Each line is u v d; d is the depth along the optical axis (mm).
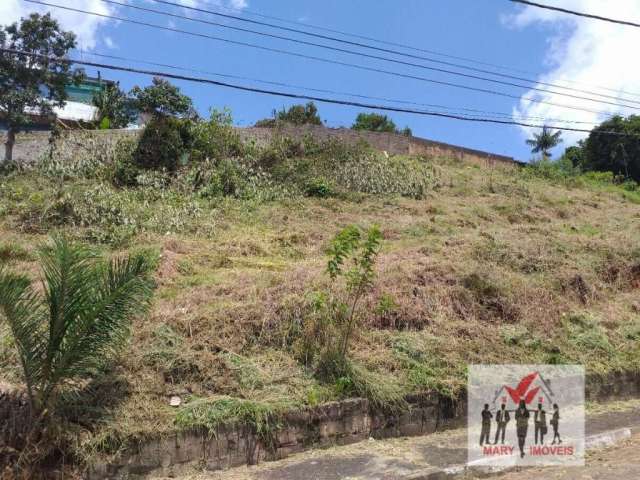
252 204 12258
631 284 9836
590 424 6266
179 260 7965
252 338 5934
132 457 4484
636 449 5512
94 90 24734
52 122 13953
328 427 5328
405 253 8891
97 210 10016
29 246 8180
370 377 5727
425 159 21609
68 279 4340
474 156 23891
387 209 13414
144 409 4746
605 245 10555
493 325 7391
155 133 13719
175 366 5258
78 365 4410
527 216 14102
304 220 11523
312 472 4746
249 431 4934
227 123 15117
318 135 19812
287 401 5199
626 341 7895
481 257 9125
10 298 4234
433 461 5059
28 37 13359
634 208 17938
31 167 12633
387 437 5625
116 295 4410
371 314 6656
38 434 4293
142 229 9695
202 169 13266
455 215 13266
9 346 5121
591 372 7055
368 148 17734
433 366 6258
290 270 7680
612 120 30734
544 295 8250
